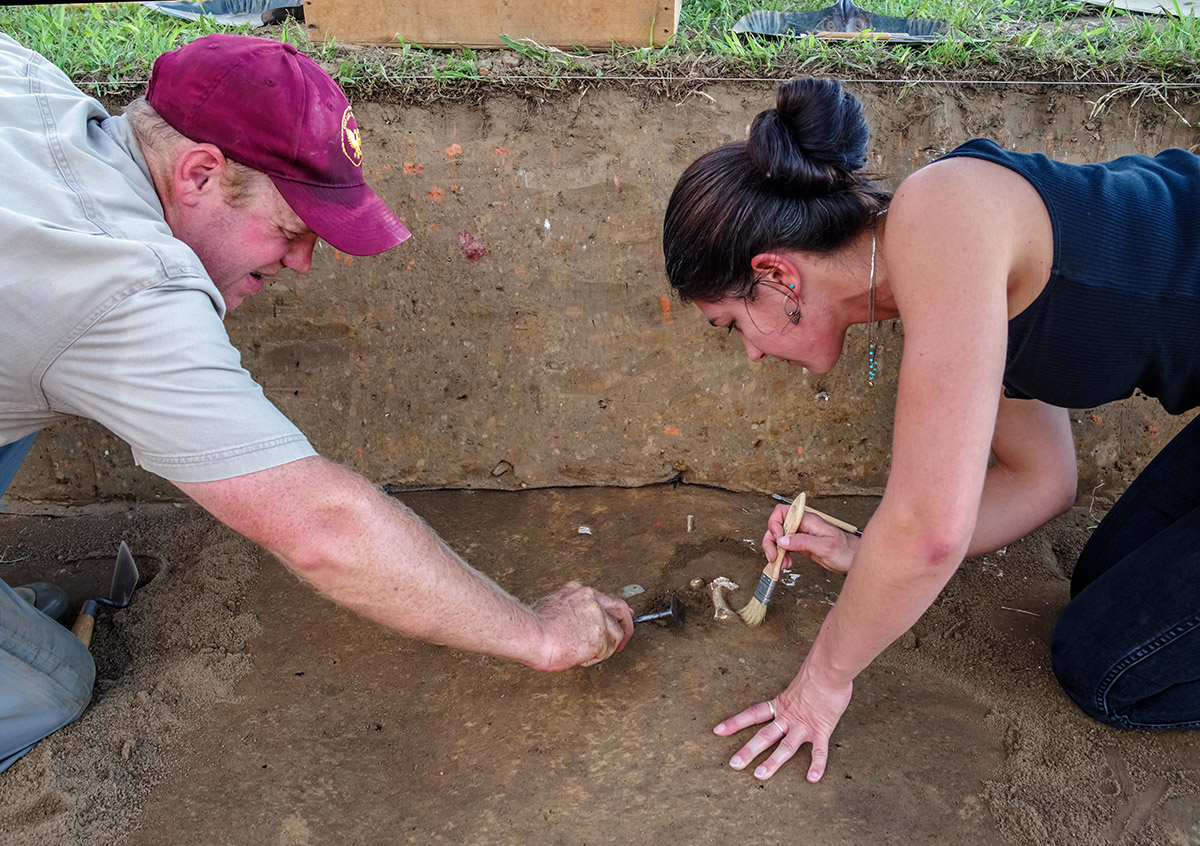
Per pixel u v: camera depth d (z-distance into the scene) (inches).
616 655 73.9
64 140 48.8
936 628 76.7
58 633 67.8
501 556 88.1
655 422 95.9
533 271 91.2
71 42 96.3
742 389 94.0
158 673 73.5
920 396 46.3
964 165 48.3
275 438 47.1
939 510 46.2
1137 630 60.9
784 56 89.4
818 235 51.3
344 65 87.0
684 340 92.7
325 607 81.1
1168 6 104.0
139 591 83.9
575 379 94.7
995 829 59.2
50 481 97.1
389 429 96.7
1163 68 87.8
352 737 68.0
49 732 66.4
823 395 93.7
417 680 73.0
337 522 48.2
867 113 87.6
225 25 103.8
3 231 44.7
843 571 70.8
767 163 49.8
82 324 45.6
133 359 45.9
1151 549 62.1
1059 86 87.5
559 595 64.5
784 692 64.2
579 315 92.5
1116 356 53.4
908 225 47.4
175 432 46.1
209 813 62.0
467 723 68.7
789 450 96.0
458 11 88.7
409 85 86.9
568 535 91.0
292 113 51.0
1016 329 52.4
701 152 88.0
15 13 98.6
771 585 74.1
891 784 62.4
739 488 97.7
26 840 59.9
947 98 87.5
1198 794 61.4
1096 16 105.7
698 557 86.9
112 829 60.9
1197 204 51.0
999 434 71.6
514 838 59.6
